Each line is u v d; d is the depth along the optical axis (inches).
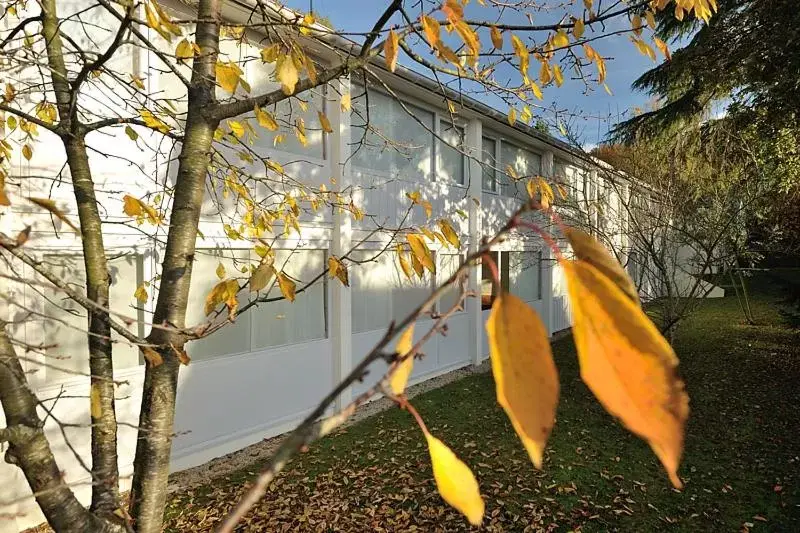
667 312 334.3
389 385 22.1
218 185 223.1
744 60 351.9
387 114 335.9
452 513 179.9
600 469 214.5
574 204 371.6
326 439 256.8
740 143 394.3
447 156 393.7
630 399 15.2
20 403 65.6
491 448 239.6
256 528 174.1
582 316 16.4
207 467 228.1
